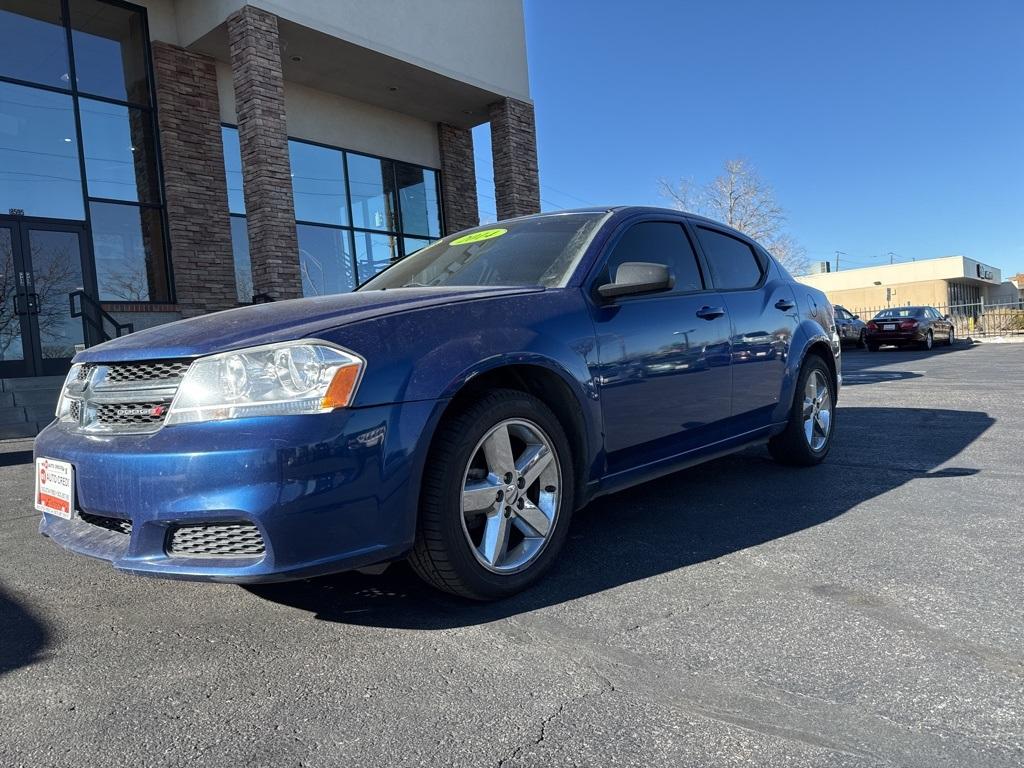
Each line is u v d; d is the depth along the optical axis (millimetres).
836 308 25172
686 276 3732
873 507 3643
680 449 3447
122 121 10609
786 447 4488
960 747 1617
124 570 2221
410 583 2807
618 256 3340
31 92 9781
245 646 2293
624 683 1956
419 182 14992
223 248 11406
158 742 1747
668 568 2861
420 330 2439
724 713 1790
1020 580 2609
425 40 12172
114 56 10547
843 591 2555
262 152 9844
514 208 13867
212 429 2141
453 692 1940
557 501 2748
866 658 2053
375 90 13125
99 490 2291
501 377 2822
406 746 1694
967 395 8469
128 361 2418
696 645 2168
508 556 2643
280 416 2125
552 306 2877
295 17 10336
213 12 10297
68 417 2688
